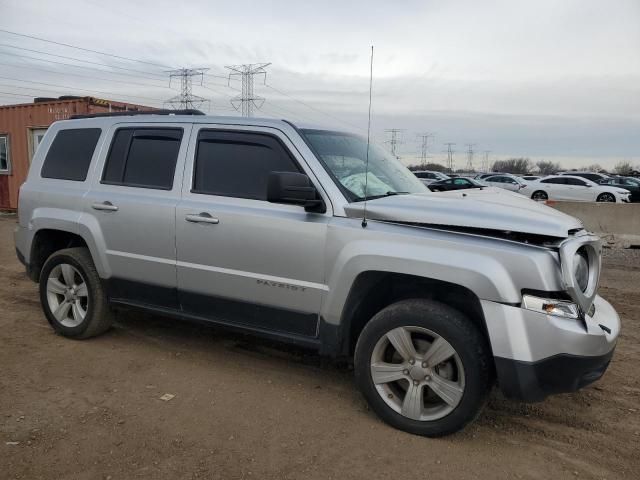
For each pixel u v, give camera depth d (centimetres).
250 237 401
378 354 362
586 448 343
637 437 357
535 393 322
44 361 462
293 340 399
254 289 405
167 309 460
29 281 757
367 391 366
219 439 341
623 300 704
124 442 336
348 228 367
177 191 442
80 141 517
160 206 442
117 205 467
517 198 407
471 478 307
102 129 504
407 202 371
